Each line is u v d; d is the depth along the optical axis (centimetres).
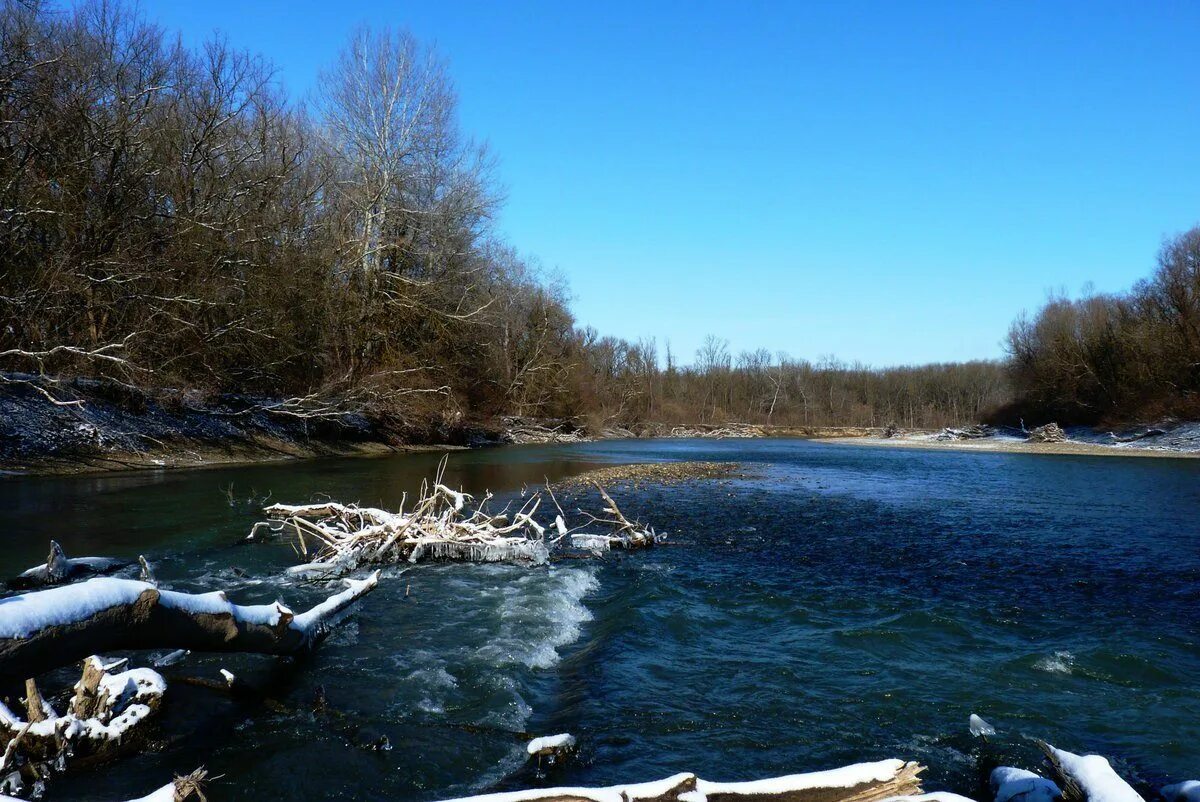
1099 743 592
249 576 1054
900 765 437
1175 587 1106
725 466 3288
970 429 6862
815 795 412
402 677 687
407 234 4034
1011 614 957
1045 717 638
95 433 2291
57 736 488
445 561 1238
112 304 2492
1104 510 1950
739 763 539
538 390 5484
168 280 2611
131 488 1848
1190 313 5175
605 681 698
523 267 5628
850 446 5578
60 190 2441
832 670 745
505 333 5209
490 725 591
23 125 2344
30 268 2377
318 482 2191
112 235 2591
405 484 2236
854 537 1514
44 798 453
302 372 3400
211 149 3103
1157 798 505
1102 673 746
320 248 3569
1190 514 1878
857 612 958
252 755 522
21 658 438
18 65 2306
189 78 3145
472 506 1875
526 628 853
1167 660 786
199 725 564
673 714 625
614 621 903
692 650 801
